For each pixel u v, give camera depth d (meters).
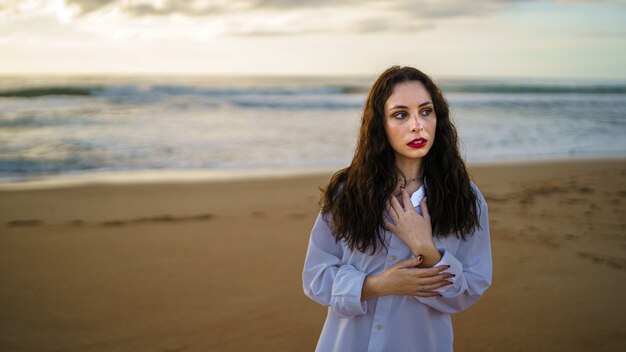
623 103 27.16
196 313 4.11
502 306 4.14
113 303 4.29
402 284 1.72
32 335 3.75
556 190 8.49
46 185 9.74
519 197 7.92
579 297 4.29
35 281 4.79
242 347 3.58
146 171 11.13
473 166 11.60
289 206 7.88
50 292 4.54
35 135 15.16
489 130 17.58
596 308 4.08
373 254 1.90
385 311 1.87
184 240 6.03
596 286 4.51
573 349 3.46
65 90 25.11
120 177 10.52
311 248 2.03
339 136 15.79
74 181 10.10
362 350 1.90
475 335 3.68
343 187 2.00
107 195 8.84
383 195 1.89
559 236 5.92
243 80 42.31
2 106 21.23
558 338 3.61
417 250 1.77
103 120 18.20
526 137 16.36
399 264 1.77
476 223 1.93
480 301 4.23
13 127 16.45
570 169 11.16
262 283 4.70
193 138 15.24
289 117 20.16
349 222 1.91
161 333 3.79
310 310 4.16
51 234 6.33
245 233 6.33
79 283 4.73
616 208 7.19
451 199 1.89
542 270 4.89
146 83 32.25
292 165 11.86
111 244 5.90
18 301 4.34
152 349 3.56
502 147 14.60
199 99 25.22
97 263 5.27
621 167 11.45
